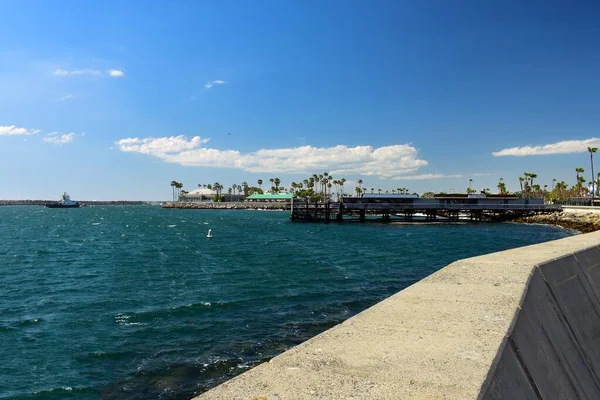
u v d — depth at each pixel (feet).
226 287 73.31
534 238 173.27
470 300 17.25
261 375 9.96
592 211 230.27
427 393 8.86
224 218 367.04
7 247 151.33
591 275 29.27
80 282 81.56
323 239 168.66
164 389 34.27
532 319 16.94
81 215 452.76
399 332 13.21
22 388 34.68
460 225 252.21
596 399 16.61
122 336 47.19
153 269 95.50
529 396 11.55
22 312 58.54
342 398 8.65
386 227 239.09
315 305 60.23
